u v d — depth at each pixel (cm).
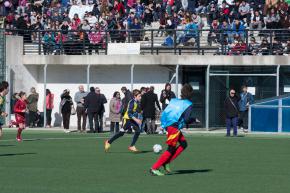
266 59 7719
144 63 7938
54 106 8369
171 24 8406
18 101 6034
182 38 8206
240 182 3703
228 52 7925
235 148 5506
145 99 7006
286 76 7856
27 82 8275
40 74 8388
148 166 4312
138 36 8350
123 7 8925
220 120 7950
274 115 7169
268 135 6938
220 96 7962
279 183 3678
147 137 6569
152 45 8000
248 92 7412
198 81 8100
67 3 9406
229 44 7950
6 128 7694
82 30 8044
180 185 3594
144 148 5453
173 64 7875
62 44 8219
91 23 8806
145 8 9038
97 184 3616
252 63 7744
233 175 3956
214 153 5112
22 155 4900
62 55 8094
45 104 7981
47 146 5600
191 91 3812
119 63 7988
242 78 7919
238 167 4309
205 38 8488
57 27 8775
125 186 3556
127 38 8400
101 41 8188
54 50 8275
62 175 3922
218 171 4119
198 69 8094
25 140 6206
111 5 9069
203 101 8069
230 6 8631
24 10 9275
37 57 8150
